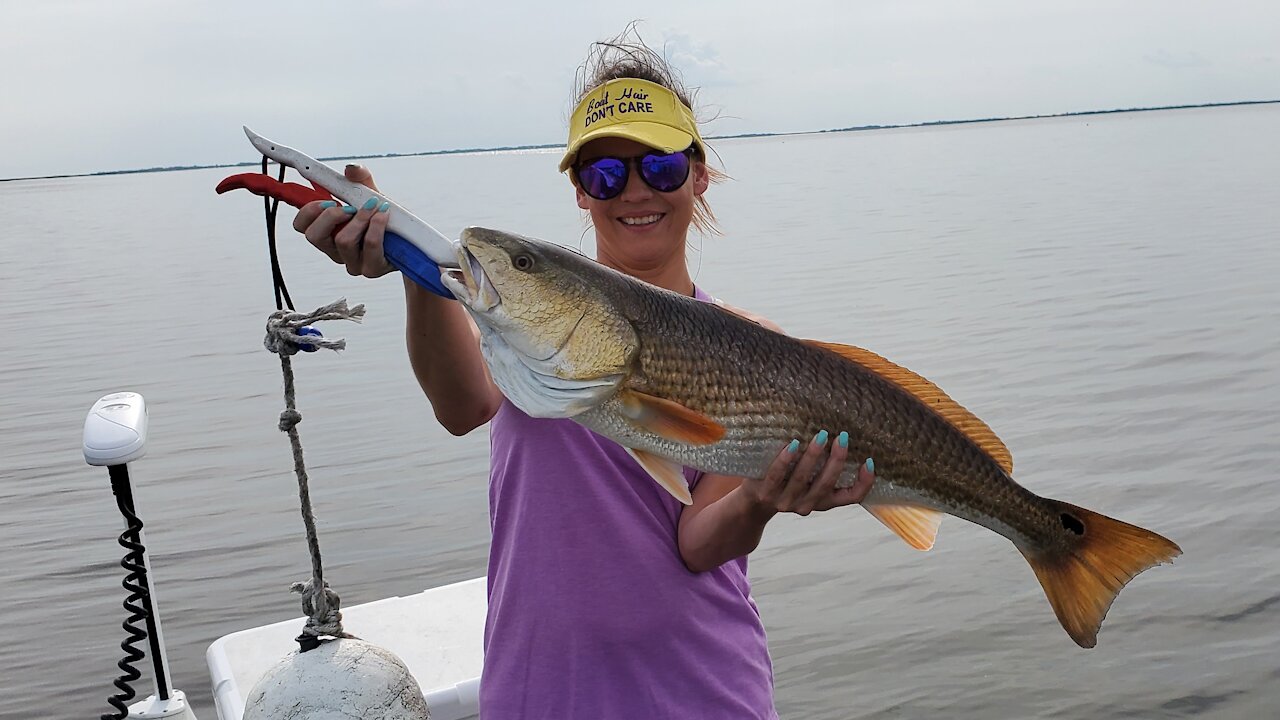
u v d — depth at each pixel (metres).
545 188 75.75
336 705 2.35
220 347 19.56
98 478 11.77
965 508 2.70
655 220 2.76
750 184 75.31
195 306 25.88
